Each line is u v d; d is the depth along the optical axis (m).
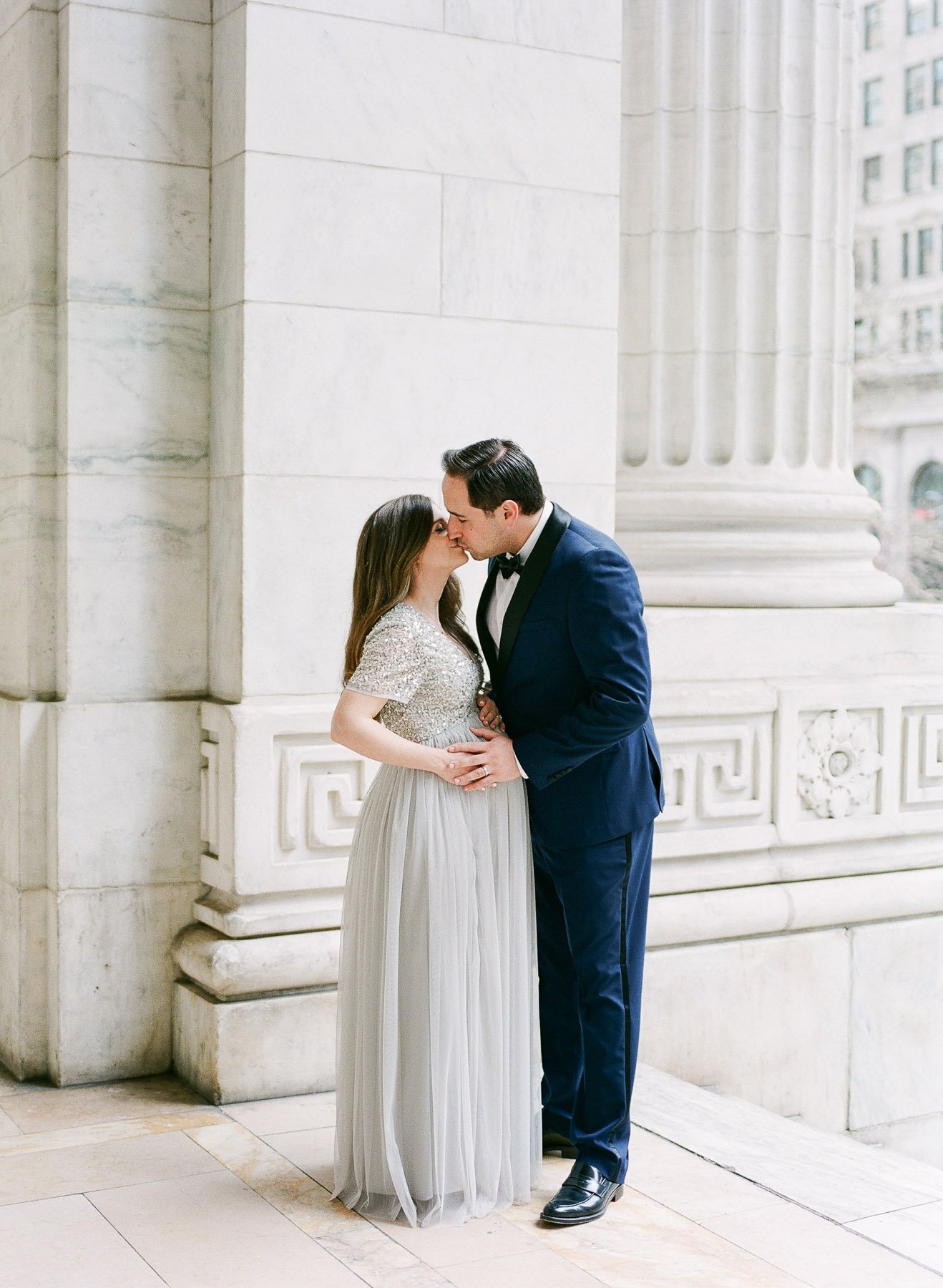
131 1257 2.95
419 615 3.16
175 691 4.25
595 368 4.52
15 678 4.33
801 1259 2.99
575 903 3.22
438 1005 3.09
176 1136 3.69
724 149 5.16
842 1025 4.86
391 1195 3.18
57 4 4.08
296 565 4.09
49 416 4.15
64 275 4.06
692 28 5.11
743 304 5.19
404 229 4.20
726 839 4.68
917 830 5.08
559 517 3.16
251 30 3.97
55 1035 4.11
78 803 4.09
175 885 4.23
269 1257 2.96
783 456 5.26
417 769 3.13
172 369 4.19
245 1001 3.98
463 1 4.27
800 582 5.11
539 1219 3.17
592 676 3.09
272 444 4.04
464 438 4.32
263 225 4.01
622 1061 3.23
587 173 4.48
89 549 4.11
